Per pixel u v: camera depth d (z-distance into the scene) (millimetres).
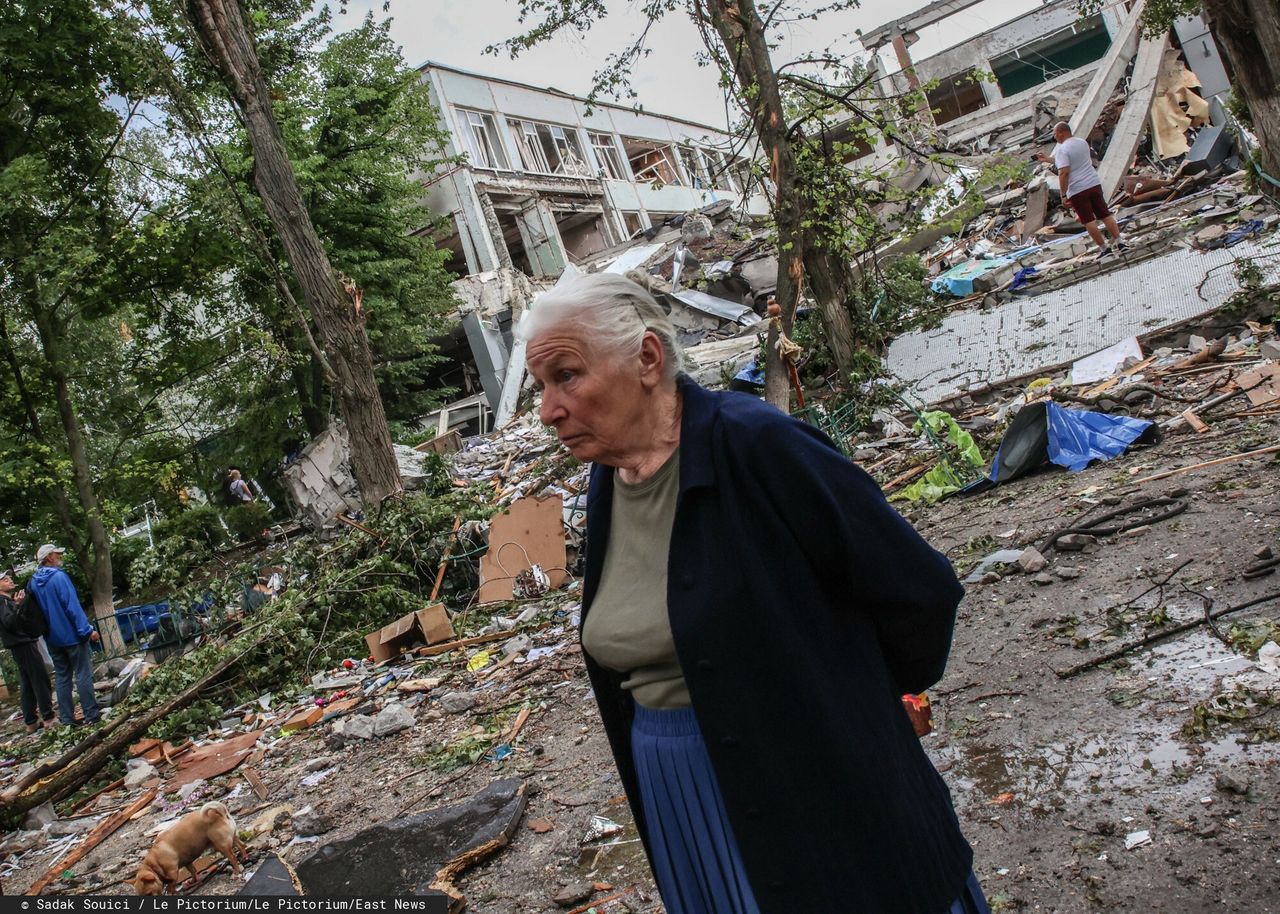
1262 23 8922
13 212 16734
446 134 25453
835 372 12016
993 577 5219
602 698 1820
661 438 1676
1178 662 3684
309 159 21453
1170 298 10070
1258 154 11375
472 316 26609
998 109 33438
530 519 10266
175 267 19344
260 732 7859
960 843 1632
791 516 1487
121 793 7301
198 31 12867
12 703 15234
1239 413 6926
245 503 22516
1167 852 2652
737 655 1480
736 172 11367
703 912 1631
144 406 21859
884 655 1666
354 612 10117
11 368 18047
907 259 15672
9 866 6152
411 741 6188
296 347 21766
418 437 23188
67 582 10320
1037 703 3750
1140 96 18766
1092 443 7125
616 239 38281
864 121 10750
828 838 1462
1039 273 12789
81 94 17828
